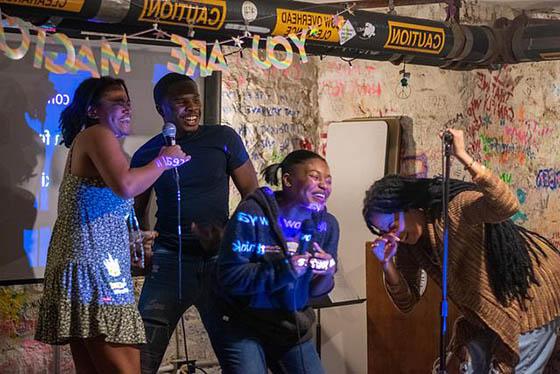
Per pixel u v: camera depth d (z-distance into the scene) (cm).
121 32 355
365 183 487
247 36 361
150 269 363
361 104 514
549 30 451
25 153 391
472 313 342
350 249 488
